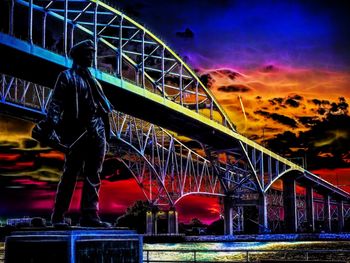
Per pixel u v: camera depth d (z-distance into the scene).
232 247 100.25
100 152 10.11
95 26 71.44
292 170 129.62
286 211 131.50
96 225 9.91
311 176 141.00
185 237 118.56
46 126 9.49
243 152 107.12
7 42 53.66
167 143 122.44
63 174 9.82
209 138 101.12
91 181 10.03
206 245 110.31
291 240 120.06
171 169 118.00
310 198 150.50
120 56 74.25
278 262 15.74
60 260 8.70
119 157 103.69
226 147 107.25
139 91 73.81
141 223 138.38
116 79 69.62
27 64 57.53
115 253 9.52
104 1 72.88
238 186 118.06
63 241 8.73
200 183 121.94
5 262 9.17
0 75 73.06
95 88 10.27
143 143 109.50
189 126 91.94
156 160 119.56
